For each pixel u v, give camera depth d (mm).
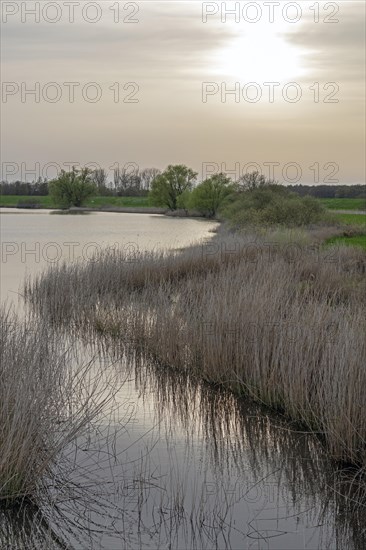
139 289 17719
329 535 6211
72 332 13914
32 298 17469
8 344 7820
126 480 7172
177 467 7613
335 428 7660
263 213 37750
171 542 6047
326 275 15867
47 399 7180
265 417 9195
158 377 11078
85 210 93188
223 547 6004
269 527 6328
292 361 9141
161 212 87250
